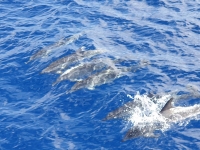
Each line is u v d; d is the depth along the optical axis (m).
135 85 32.31
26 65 35.34
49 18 42.50
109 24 41.28
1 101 31.45
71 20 42.00
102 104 30.62
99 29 40.38
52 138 27.98
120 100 30.83
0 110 30.53
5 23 41.72
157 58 35.66
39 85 32.97
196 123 28.58
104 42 38.19
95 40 38.41
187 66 34.53
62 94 31.84
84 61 35.19
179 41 38.19
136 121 28.66
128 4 44.91
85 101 31.00
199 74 33.53
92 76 32.84
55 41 38.38
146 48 37.19
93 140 27.62
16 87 32.88
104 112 29.92
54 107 30.66
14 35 39.69
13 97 31.86
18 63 35.62
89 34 39.44
